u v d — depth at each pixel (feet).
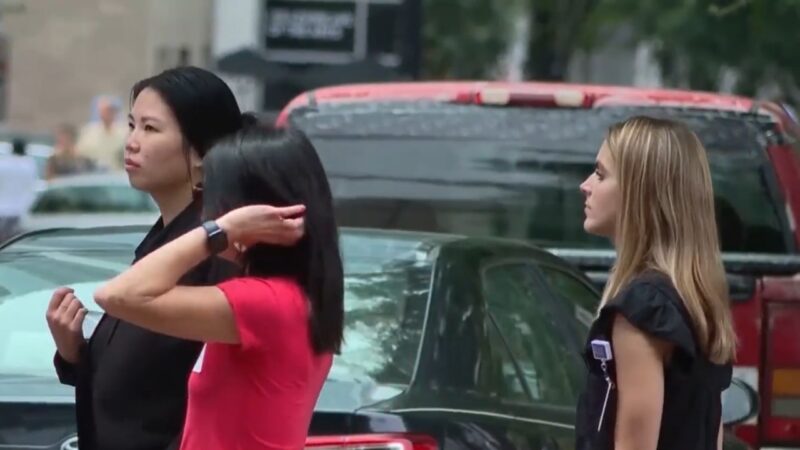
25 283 46.80
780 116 68.28
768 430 63.67
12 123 301.22
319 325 32.99
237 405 32.37
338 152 71.26
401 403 39.09
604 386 35.45
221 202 33.37
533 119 70.33
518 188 70.44
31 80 302.45
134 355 35.83
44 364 42.98
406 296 44.01
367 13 291.38
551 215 70.23
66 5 302.45
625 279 35.81
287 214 32.65
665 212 35.58
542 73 223.10
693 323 34.99
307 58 292.40
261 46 294.05
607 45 212.23
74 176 182.60
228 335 32.09
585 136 69.97
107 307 31.76
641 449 34.71
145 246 38.09
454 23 294.87
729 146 67.92
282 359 32.50
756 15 142.61
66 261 48.01
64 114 302.45
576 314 53.57
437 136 70.90
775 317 63.93
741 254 66.90
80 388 36.99
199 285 34.91
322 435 37.50
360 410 37.96
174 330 31.94
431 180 70.85
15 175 162.91
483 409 41.65
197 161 37.76
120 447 35.88
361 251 46.68
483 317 44.88
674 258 35.42
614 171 36.27
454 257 46.42
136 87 38.17
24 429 38.83
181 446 33.27
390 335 42.29
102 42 302.66
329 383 39.52
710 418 35.88
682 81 171.94
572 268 55.77
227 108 38.01
